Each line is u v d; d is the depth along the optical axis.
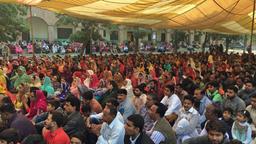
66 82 13.38
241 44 64.75
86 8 13.95
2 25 29.39
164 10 15.73
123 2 12.88
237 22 20.83
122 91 8.13
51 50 42.03
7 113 6.33
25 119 6.23
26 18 40.75
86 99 7.88
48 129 5.79
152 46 52.88
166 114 7.95
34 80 12.20
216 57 26.59
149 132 6.50
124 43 49.78
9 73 15.23
